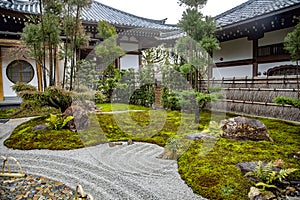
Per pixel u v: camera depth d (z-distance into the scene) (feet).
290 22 24.62
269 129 17.17
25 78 33.65
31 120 20.15
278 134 15.90
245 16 26.09
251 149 13.07
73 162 12.05
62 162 12.21
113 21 38.27
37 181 10.70
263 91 21.88
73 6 20.47
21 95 18.20
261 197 7.89
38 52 20.22
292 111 19.80
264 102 21.71
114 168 11.21
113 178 10.43
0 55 30.60
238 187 8.91
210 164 11.12
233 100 24.39
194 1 19.21
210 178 9.75
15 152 13.52
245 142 14.43
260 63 29.48
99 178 10.53
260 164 9.45
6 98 31.45
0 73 30.48
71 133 16.34
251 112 22.72
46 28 19.26
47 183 10.51
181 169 10.96
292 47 15.31
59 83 22.11
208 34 20.70
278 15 22.47
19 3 34.42
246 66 31.30
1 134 16.85
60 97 18.75
